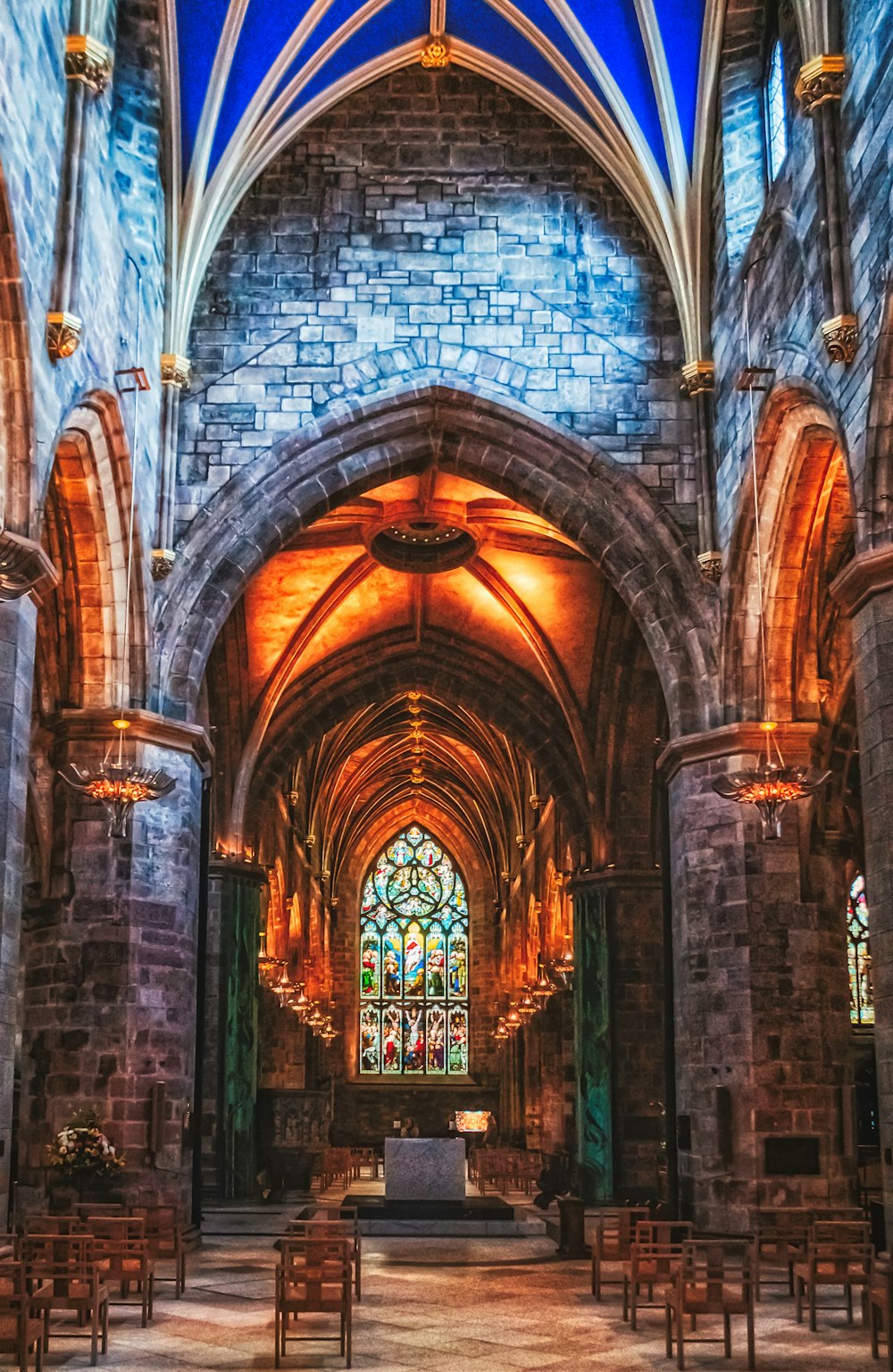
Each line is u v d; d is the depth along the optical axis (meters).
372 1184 38.62
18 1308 11.30
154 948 20.73
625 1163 29.97
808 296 17.91
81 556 20.61
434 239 23.94
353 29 23.00
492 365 23.44
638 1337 13.78
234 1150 30.27
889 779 14.70
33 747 21.73
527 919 47.50
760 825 20.94
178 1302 15.97
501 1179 36.25
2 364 14.81
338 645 33.94
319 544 30.25
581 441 23.11
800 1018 20.38
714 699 21.92
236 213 23.91
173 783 17.98
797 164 18.56
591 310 23.72
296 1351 13.02
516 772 47.03
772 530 20.77
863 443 15.77
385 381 23.28
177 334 22.83
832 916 21.08
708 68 22.14
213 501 22.72
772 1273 18.55
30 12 14.99
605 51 22.55
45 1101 20.03
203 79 22.00
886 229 15.27
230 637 31.33
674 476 23.08
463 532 29.97
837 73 16.84
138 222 21.55
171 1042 20.72
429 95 24.52
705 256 22.91
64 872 20.61
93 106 17.41
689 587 22.50
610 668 31.64
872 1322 12.65
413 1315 15.23
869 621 15.13
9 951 14.27
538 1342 13.53
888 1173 14.16
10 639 14.61
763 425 19.73
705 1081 20.77
